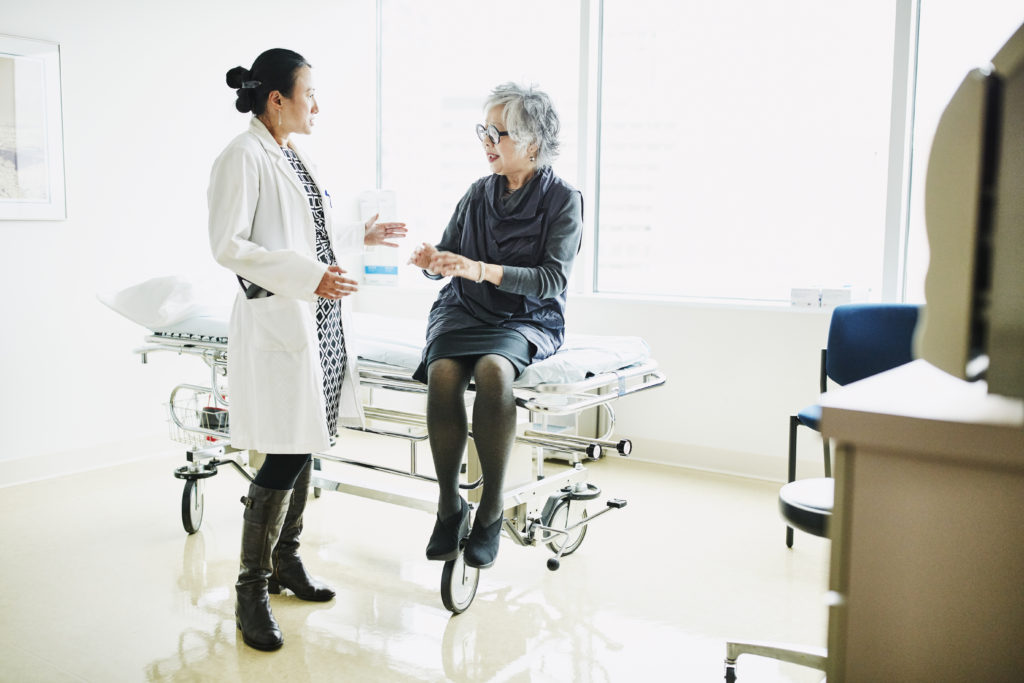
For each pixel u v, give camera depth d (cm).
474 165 481
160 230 409
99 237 386
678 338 400
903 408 78
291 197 223
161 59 403
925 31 343
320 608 249
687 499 354
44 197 363
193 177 421
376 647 225
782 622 241
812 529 167
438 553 218
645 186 420
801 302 363
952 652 80
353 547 299
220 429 305
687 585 267
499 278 225
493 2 459
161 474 383
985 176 75
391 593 260
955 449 75
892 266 349
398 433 272
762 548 299
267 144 221
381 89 515
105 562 282
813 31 370
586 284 434
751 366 382
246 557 227
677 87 406
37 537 304
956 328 78
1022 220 74
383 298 497
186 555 289
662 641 229
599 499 353
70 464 382
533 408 227
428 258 222
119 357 396
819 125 373
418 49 496
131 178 396
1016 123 72
